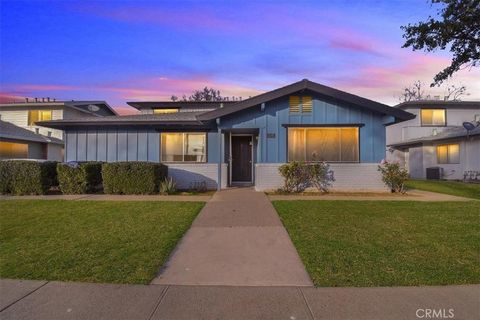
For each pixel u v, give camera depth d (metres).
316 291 4.03
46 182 12.23
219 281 4.34
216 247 5.71
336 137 13.09
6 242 5.86
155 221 7.40
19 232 6.50
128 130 14.86
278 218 7.79
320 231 6.55
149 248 5.53
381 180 12.85
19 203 9.77
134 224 7.12
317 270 4.61
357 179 12.85
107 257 5.11
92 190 12.61
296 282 4.30
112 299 3.83
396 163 12.98
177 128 14.69
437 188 15.09
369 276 4.41
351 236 6.20
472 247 5.57
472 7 11.69
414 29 12.73
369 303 3.71
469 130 19.84
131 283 4.25
